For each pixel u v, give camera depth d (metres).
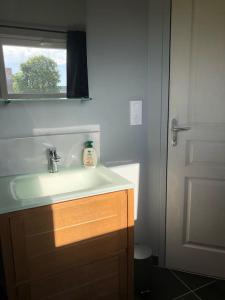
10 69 1.48
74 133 1.71
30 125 1.60
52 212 1.23
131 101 1.88
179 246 2.02
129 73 1.83
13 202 1.19
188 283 1.92
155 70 1.84
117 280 1.48
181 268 2.05
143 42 1.83
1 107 1.51
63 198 1.24
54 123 1.66
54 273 1.29
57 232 1.26
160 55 1.81
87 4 1.64
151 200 2.03
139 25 1.80
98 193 1.32
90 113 1.76
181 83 1.79
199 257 1.99
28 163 1.61
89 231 1.34
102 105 1.79
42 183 1.57
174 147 1.88
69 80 1.64
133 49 1.81
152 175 1.99
